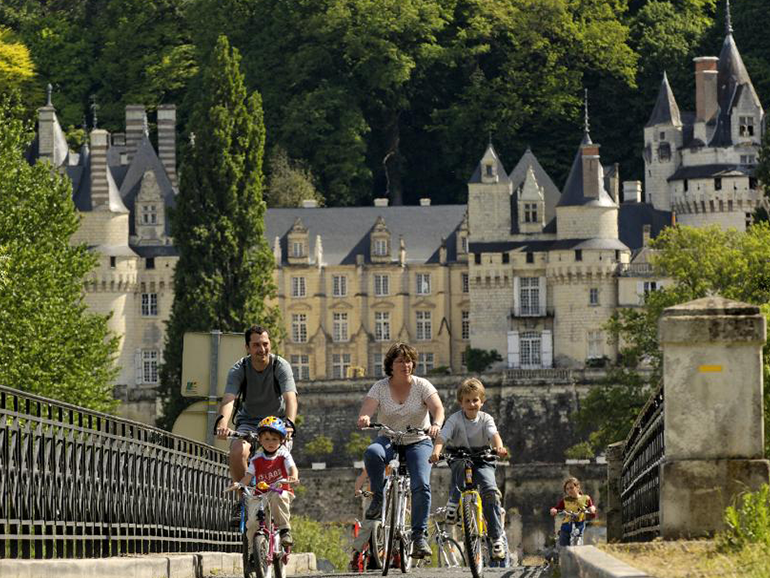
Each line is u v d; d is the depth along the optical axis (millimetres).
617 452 85250
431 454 64125
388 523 63781
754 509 52781
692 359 56469
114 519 68312
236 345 90812
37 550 61375
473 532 60938
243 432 59156
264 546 57094
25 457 57625
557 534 94250
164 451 76875
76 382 154750
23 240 167250
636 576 44375
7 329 152250
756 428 56312
